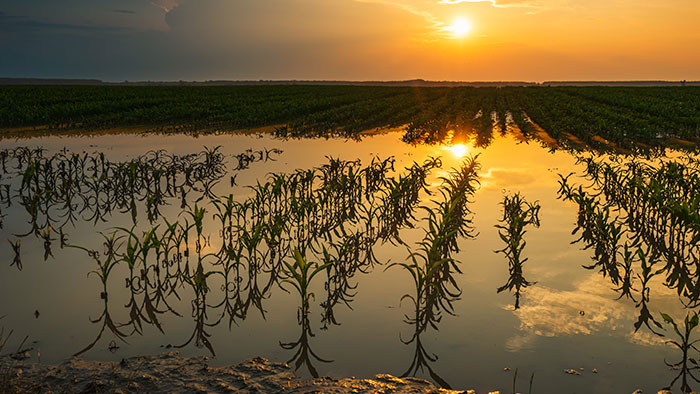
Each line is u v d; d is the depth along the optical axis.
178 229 9.20
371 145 20.67
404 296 5.81
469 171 14.03
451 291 6.51
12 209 10.62
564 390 4.35
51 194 11.34
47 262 7.53
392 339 5.30
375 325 5.63
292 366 4.75
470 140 22.20
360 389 4.23
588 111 34.00
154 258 7.70
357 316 5.87
